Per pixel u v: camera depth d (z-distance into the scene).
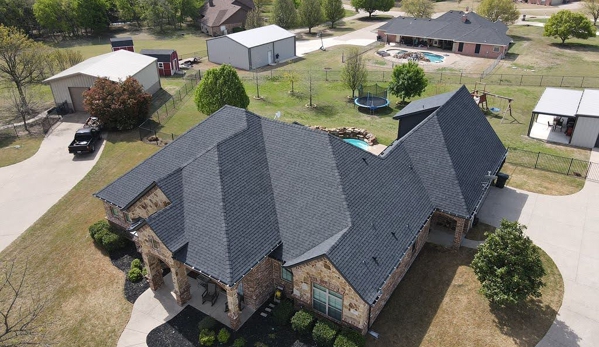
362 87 52.56
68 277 25.00
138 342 20.75
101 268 25.59
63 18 93.25
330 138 23.88
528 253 20.92
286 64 70.44
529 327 21.02
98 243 27.41
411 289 23.41
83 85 48.88
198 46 86.62
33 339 21.00
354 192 22.44
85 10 94.06
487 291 21.25
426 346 20.19
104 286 24.20
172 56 65.19
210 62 72.75
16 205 32.19
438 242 26.91
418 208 24.83
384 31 81.88
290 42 73.19
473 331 20.86
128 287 24.05
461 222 25.25
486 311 21.92
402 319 21.62
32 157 39.59
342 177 22.55
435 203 25.81
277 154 24.94
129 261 26.09
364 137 41.69
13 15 92.38
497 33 71.44
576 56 68.38
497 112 47.59
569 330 20.83
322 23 98.56
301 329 20.50
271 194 23.59
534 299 22.58
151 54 64.38
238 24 98.06
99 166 37.62
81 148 39.09
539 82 57.12
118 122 43.78
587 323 21.22
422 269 24.75
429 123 28.83
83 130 41.03
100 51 83.38
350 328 20.56
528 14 107.31
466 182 26.70
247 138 25.39
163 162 26.98
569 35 74.38
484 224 28.44
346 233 20.36
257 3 115.06
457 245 26.08
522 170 35.19
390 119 47.06
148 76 54.59
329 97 54.50
